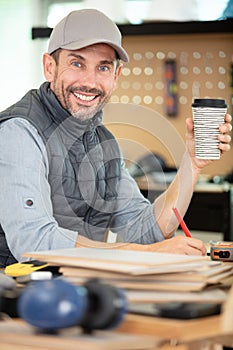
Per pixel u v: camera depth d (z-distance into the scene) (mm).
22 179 2334
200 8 6605
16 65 7277
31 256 1642
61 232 2258
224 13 6531
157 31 6117
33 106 2549
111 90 2668
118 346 1203
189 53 6723
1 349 1225
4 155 2389
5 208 2324
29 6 7238
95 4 7043
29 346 1219
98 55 2598
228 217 5125
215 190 5250
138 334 1310
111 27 2611
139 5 6848
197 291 1526
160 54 6801
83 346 1179
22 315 1238
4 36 7281
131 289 1518
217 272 1646
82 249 1784
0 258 2467
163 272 1518
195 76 6727
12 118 2473
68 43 2574
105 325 1246
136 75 6863
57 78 2615
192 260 1610
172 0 6703
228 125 2305
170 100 6797
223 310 1426
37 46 7238
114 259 1560
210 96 6695
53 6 7215
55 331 1256
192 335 1302
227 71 6625
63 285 1238
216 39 6629
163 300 1451
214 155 2316
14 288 1510
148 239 2660
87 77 2588
